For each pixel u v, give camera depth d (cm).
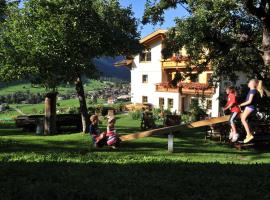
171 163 1312
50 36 2569
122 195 832
